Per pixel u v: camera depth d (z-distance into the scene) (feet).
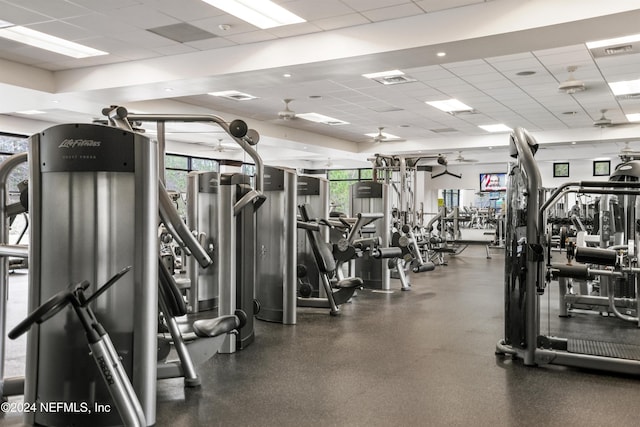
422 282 28.17
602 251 13.48
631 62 24.93
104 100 29.58
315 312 19.43
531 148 13.38
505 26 18.03
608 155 51.49
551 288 26.27
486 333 16.12
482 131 47.09
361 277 25.54
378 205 24.94
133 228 8.36
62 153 8.25
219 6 18.79
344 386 11.14
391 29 20.12
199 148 56.08
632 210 18.21
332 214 27.73
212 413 9.53
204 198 19.93
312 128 46.16
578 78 27.94
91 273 8.30
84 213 8.33
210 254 19.83
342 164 68.95
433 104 35.09
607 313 19.27
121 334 8.36
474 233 63.16
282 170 17.34
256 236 18.13
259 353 13.70
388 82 28.99
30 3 18.43
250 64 23.09
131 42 22.86
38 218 8.48
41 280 8.46
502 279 29.43
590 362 12.21
